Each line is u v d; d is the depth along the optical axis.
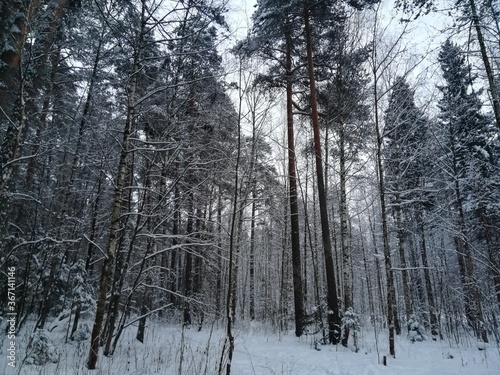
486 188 15.37
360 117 13.43
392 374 7.32
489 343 14.15
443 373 7.68
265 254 27.78
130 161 9.75
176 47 7.86
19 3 7.10
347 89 13.56
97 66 10.77
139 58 7.75
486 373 7.68
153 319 15.06
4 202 6.64
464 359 9.75
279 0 12.27
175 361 7.38
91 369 6.16
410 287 23.81
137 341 9.80
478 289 15.16
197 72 9.63
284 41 14.70
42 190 10.38
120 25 7.30
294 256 12.98
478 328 15.39
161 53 8.67
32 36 7.20
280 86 14.48
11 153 6.16
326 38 13.77
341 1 12.40
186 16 7.68
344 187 12.95
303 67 14.91
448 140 15.80
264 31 12.68
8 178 5.94
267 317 22.56
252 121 9.65
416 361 9.19
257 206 16.45
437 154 15.66
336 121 14.12
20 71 5.91
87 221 10.48
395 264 27.25
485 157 15.03
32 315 11.50
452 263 25.20
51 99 10.90
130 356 7.96
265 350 9.61
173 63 9.30
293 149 14.09
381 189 10.35
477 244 18.55
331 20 13.14
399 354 10.16
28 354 6.39
